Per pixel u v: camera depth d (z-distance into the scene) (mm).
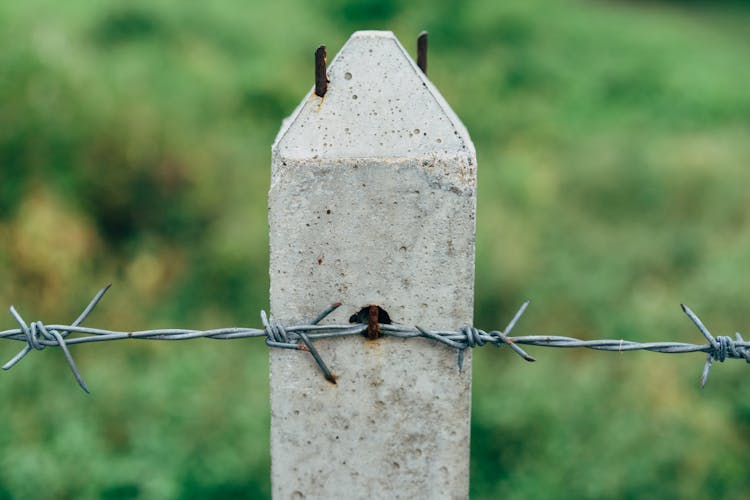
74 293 6016
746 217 7430
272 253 1570
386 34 1542
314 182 1526
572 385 5164
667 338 5707
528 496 4523
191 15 10477
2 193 6371
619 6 15352
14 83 6672
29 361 5098
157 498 4324
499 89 10344
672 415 4918
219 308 6203
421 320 1601
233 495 4473
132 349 5621
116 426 4781
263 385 5176
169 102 8156
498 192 7609
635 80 10938
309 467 1700
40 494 4305
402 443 1680
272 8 11719
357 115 1524
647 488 4473
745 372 5297
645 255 6688
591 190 7797
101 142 6902
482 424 4945
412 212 1541
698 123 10109
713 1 16406
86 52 8656
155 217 6965
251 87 9281
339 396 1650
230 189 7305
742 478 4594
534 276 6324
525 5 12250
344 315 1604
